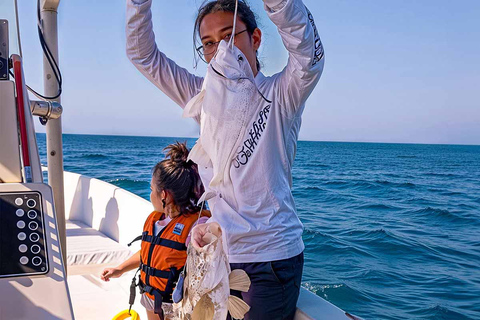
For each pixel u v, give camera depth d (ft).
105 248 12.77
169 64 7.79
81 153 169.58
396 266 29.30
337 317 6.70
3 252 3.97
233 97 5.95
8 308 3.69
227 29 6.38
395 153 282.97
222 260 4.77
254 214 6.18
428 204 61.77
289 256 6.29
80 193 17.75
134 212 12.88
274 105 6.09
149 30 7.31
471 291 24.72
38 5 8.81
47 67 9.39
